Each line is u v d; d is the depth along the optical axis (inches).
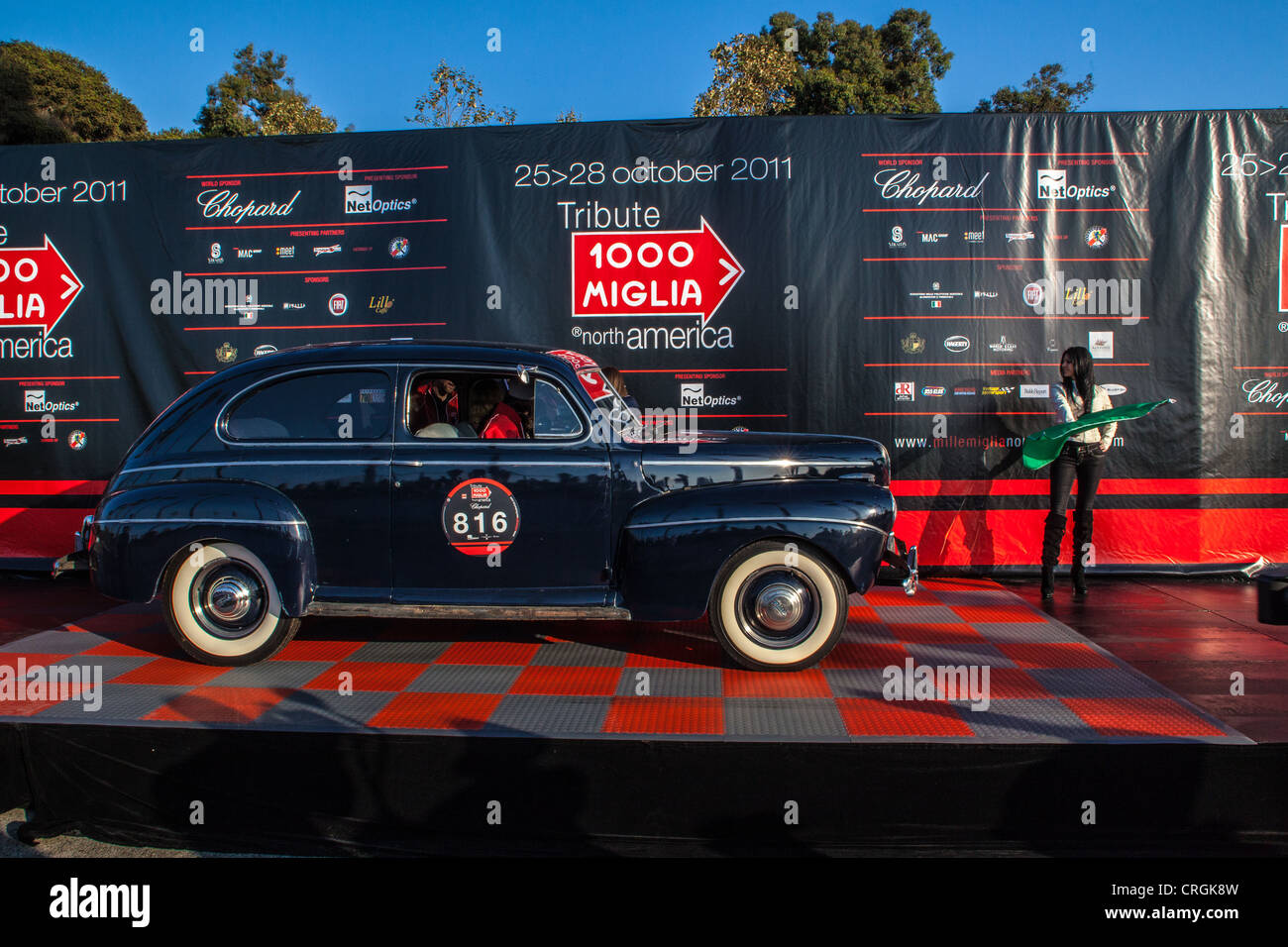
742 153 241.9
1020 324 239.3
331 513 155.8
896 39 1031.0
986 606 199.9
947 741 114.0
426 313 248.8
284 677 149.3
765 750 114.3
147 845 122.6
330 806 119.7
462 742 117.2
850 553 147.6
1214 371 236.8
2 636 182.9
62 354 253.8
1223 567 237.5
